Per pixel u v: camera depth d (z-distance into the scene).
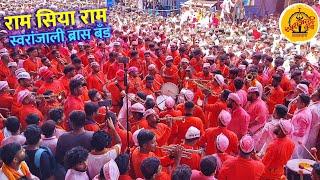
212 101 9.84
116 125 7.22
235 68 11.34
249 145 6.14
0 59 12.63
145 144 6.17
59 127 7.37
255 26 24.80
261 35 21.48
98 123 7.54
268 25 25.16
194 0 32.25
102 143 5.97
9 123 6.66
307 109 8.43
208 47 18.41
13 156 5.31
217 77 10.30
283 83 11.38
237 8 29.14
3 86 9.10
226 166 6.27
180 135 8.03
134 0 37.88
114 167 5.27
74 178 5.42
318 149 9.04
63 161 6.46
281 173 6.90
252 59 13.98
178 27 25.20
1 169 5.35
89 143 6.44
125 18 29.19
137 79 11.09
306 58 15.23
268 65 12.82
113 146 6.40
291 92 10.97
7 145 5.34
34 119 7.39
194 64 14.41
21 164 5.50
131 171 6.27
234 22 27.70
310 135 8.88
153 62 14.60
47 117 8.16
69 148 6.40
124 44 17.92
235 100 8.49
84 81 9.86
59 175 6.39
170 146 6.55
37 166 6.00
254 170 6.17
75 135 6.50
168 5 35.75
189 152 6.54
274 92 10.85
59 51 15.47
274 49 17.75
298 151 8.21
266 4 30.64
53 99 9.05
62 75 11.55
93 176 5.98
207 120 9.41
